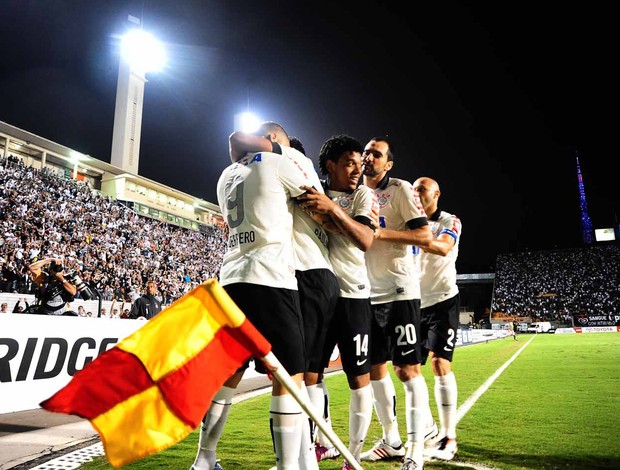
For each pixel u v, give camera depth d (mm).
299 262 2334
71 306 9844
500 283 57719
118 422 1447
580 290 51688
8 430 4160
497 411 4695
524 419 4258
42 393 5414
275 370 1585
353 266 2654
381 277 3170
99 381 1450
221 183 2338
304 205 2199
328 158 2795
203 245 29406
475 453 3129
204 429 2258
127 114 31359
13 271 11422
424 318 3689
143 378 1482
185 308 1563
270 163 2154
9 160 19359
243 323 1541
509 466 2816
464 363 11289
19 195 16891
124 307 11570
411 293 3105
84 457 3188
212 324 1568
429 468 2828
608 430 3762
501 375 8289
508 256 61719
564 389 6254
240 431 3936
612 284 50812
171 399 1487
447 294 3617
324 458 3203
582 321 44375
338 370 10594
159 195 33875
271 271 2004
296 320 2016
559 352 14359
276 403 1908
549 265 57656
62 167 27781
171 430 1475
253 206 2090
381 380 3160
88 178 29734
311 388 2434
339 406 5371
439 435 3277
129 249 20250
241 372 2285
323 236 2504
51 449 3436
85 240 17578
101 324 6305
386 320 3098
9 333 5102
